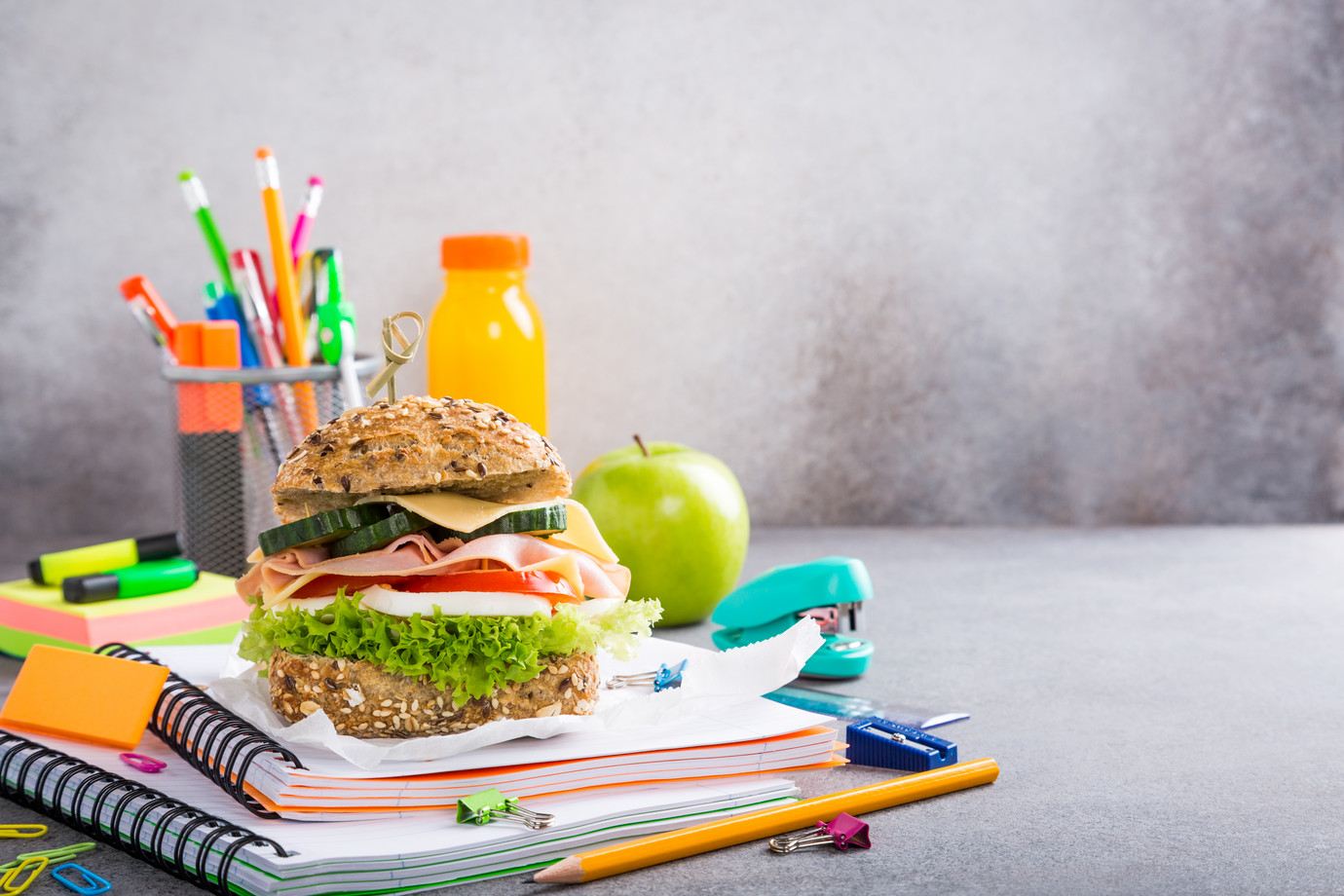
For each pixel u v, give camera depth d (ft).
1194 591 4.95
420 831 2.04
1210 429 6.97
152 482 6.66
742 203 6.73
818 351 6.83
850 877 2.11
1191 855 2.23
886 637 4.14
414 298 6.67
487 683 2.29
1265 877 2.13
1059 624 4.33
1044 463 6.95
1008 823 2.40
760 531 6.72
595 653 2.51
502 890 2.05
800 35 6.67
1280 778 2.69
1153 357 6.91
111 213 6.49
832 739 2.44
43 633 3.67
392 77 6.56
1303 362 6.94
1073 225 6.82
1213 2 6.73
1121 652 3.93
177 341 4.37
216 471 4.40
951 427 6.90
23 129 6.40
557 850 2.10
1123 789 2.62
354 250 6.61
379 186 6.60
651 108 6.67
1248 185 6.84
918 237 6.78
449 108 6.59
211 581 3.93
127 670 2.54
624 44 6.63
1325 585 5.07
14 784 2.50
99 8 6.38
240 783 2.18
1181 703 3.32
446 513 2.30
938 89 6.72
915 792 2.51
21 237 6.45
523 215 6.67
